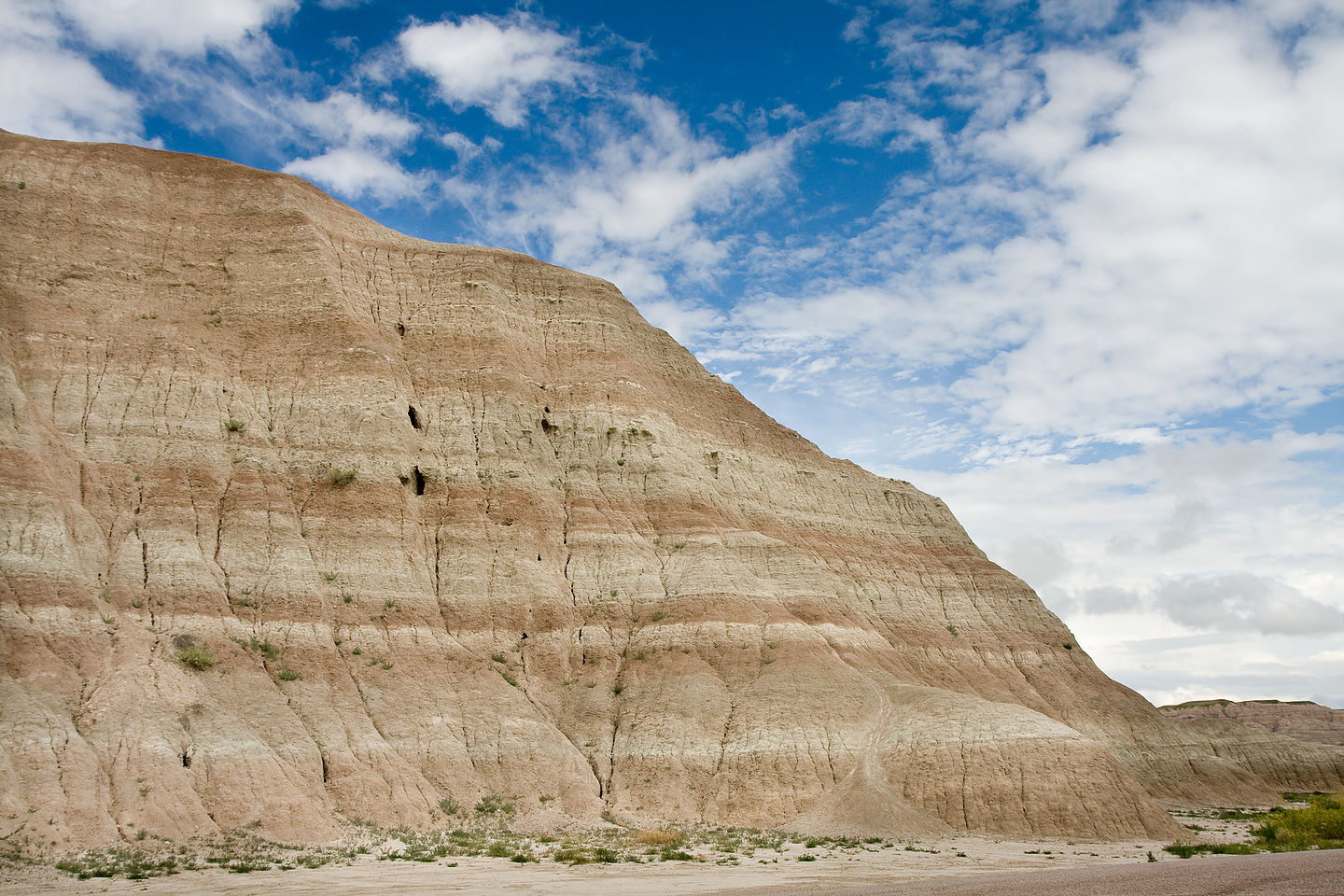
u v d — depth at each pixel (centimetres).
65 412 6288
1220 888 2708
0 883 3444
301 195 8650
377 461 7031
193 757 4675
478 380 8094
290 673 5581
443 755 5631
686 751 6144
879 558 9544
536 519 7438
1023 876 3466
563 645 6838
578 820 5578
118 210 7725
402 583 6525
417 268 8875
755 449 9550
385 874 3953
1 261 6856
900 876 3903
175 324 7225
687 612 7088
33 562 5116
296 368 7356
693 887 3581
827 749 6209
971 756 5950
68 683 4722
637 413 8506
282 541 6216
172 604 5525
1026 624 9800
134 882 3600
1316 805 5334
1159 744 9169
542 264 9644
